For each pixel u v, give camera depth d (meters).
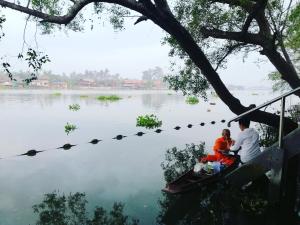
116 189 9.10
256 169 7.12
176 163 12.16
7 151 14.34
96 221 6.96
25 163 12.27
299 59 18.56
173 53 13.58
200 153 13.86
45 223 6.89
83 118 27.50
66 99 60.12
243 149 7.99
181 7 12.49
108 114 31.23
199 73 13.42
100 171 11.05
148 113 32.50
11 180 10.05
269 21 13.57
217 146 9.73
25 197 8.55
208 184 8.40
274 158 6.75
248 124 8.20
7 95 73.06
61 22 8.62
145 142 16.56
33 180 10.03
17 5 8.28
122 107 41.34
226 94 10.56
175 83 13.85
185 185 7.98
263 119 10.98
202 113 32.97
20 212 7.54
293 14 12.27
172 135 18.84
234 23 13.20
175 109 38.53
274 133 15.91
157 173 10.77
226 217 6.74
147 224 6.76
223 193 7.85
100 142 16.59
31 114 30.41
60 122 24.61
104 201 8.18
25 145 15.65
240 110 10.78
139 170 11.16
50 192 8.91
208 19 12.75
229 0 11.78
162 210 7.52
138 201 8.15
